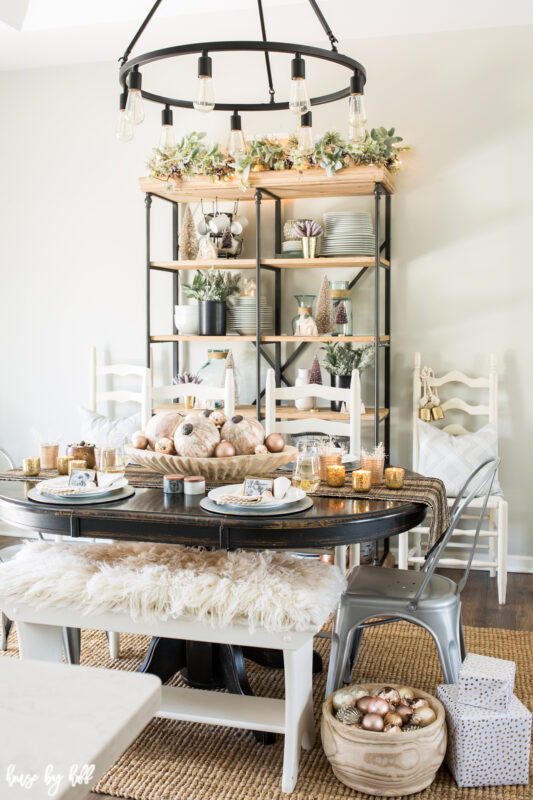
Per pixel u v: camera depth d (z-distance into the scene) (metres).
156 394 3.62
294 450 2.71
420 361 4.18
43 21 4.09
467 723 2.14
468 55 4.09
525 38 4.02
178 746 2.40
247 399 4.54
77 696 0.87
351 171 3.79
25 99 4.75
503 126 4.08
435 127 4.16
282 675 2.90
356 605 2.38
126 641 3.22
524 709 2.19
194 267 4.30
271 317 4.37
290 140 3.79
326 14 3.92
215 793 2.14
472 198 4.14
